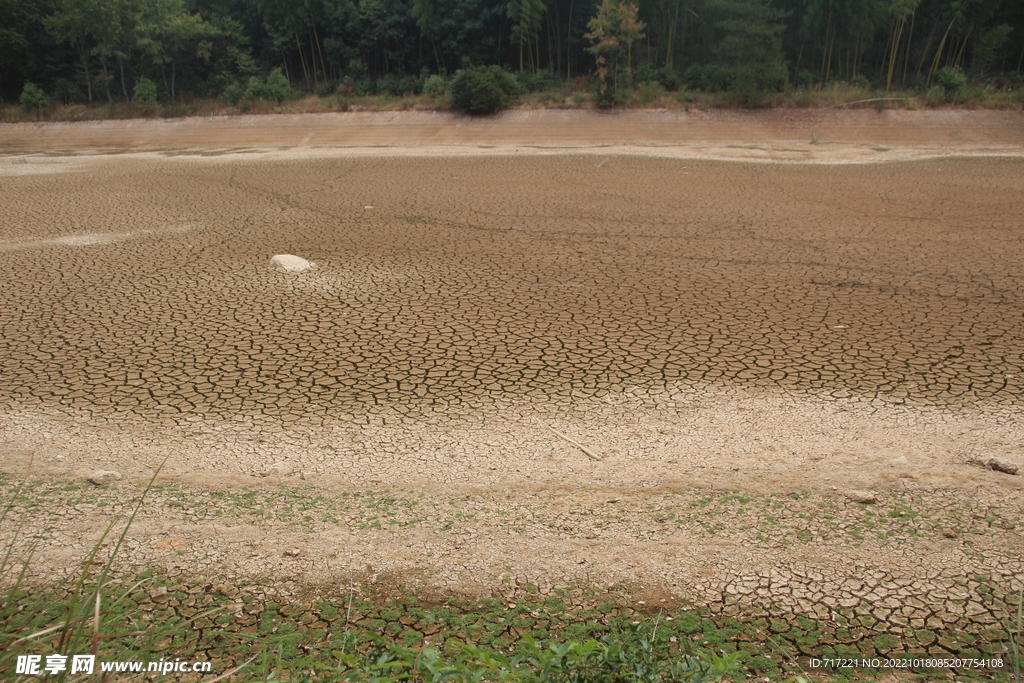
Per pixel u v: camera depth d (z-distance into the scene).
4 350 7.75
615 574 3.91
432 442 5.78
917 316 8.32
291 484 5.02
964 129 23.19
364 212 13.98
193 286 9.74
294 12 31.91
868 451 5.39
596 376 7.00
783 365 7.15
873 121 24.12
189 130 28.09
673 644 3.41
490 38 30.59
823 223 12.63
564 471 5.22
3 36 30.86
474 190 16.00
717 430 5.88
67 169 20.42
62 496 4.75
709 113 25.55
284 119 28.09
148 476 5.15
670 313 8.60
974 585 3.77
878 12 26.16
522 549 4.14
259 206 14.69
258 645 3.42
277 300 9.20
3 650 2.81
